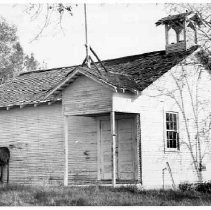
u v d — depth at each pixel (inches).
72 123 978.1
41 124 1024.2
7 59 2140.7
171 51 1037.2
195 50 1000.2
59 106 995.9
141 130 885.2
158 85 931.3
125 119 917.2
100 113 883.4
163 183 916.0
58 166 986.1
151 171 895.7
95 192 729.6
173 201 651.5
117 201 638.5
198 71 1018.7
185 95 992.2
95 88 843.4
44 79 1180.5
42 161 1013.8
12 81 1251.8
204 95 1035.3
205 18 826.2
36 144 1028.5
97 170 933.8
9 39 2101.4
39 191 736.3
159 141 921.5
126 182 860.6
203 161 1011.3
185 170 968.9
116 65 1077.1
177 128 968.3
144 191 764.0
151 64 995.3
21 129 1059.3
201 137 1014.4
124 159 909.8
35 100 1005.2
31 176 1029.2
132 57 1099.3
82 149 957.8
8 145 1077.8
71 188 794.2
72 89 876.6
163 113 936.9
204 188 861.2
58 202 632.4
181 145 968.3
